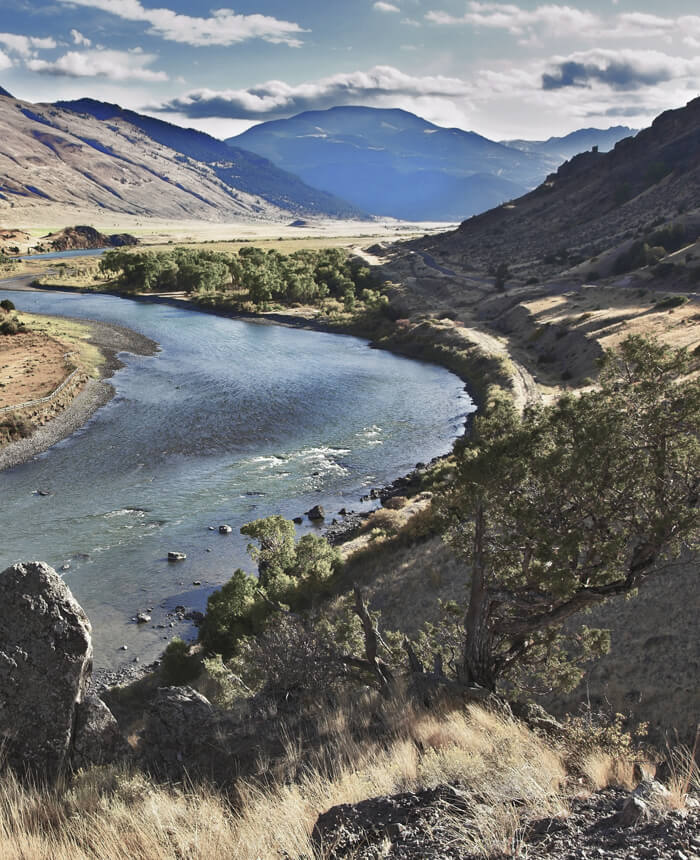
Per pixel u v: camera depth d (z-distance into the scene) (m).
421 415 85.44
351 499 57.69
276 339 138.12
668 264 136.75
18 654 7.89
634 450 15.58
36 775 7.50
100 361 108.50
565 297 135.62
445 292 171.00
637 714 18.70
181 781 7.69
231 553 46.75
